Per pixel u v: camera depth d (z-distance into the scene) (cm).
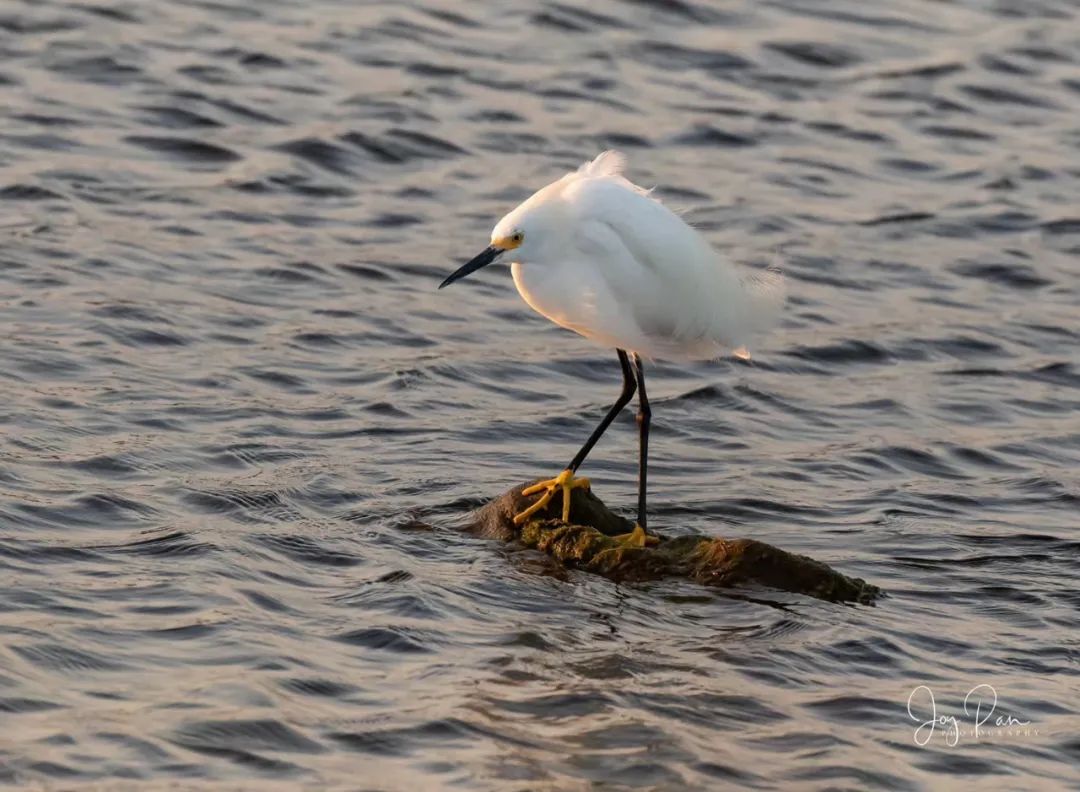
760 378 1830
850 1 3119
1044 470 1617
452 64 2709
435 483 1473
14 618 1119
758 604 1266
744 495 1513
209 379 1666
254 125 2417
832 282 2114
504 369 1794
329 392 1678
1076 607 1300
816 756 1030
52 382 1608
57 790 915
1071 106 2762
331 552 1300
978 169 2516
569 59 2781
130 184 2191
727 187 2381
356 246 2092
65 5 2772
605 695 1094
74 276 1886
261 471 1453
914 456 1636
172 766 952
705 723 1066
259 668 1081
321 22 2836
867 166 2502
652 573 1307
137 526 1308
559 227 1353
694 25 2959
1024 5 3152
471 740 1018
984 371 1889
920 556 1395
